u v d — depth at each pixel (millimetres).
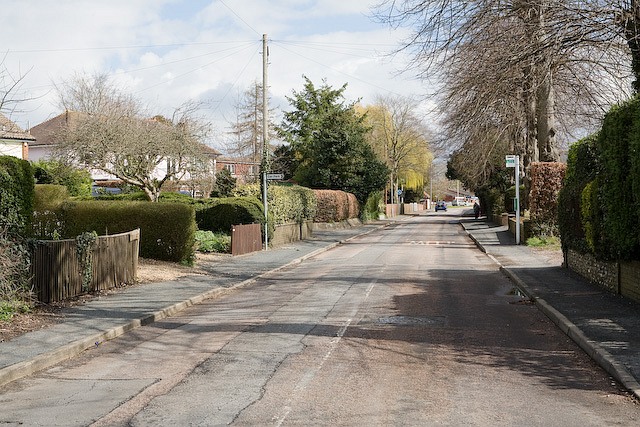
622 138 12336
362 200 61125
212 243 26688
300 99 65375
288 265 23438
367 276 19188
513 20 14266
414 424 6004
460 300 14344
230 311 13344
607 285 14664
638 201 11352
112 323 11273
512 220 37500
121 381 7793
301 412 6375
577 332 9938
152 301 13969
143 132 28203
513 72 14422
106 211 21406
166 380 7766
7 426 6109
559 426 5977
